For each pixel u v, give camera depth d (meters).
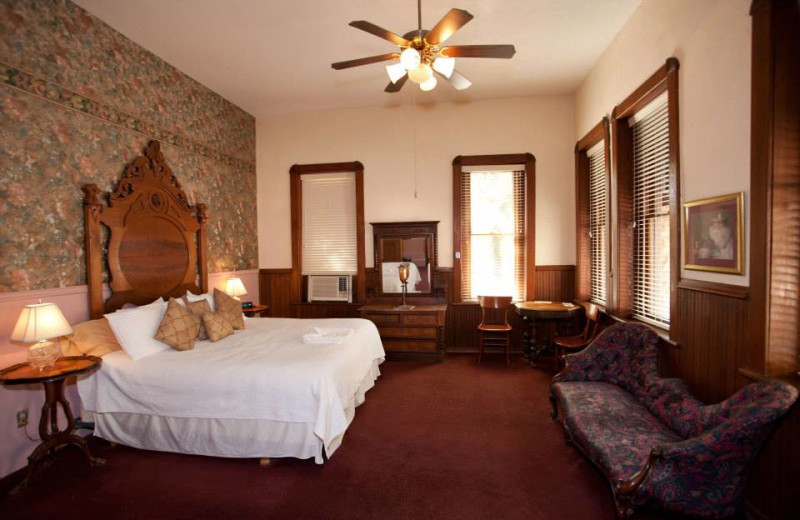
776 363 1.99
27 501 2.35
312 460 2.73
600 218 4.64
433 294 5.41
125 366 2.90
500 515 2.16
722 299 2.34
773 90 1.93
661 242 3.28
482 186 5.40
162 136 4.12
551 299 5.27
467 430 3.13
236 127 5.43
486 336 5.24
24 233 2.84
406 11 3.35
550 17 3.47
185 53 4.02
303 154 5.76
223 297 4.04
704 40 2.47
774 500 1.96
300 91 5.00
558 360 4.70
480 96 5.24
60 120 3.09
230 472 2.62
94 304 3.27
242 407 2.70
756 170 2.02
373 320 5.03
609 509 2.20
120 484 2.51
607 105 4.02
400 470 2.59
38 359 2.50
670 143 2.83
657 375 2.66
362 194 5.60
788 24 1.92
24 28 2.84
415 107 5.50
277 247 5.87
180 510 2.26
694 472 1.81
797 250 1.97
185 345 3.23
